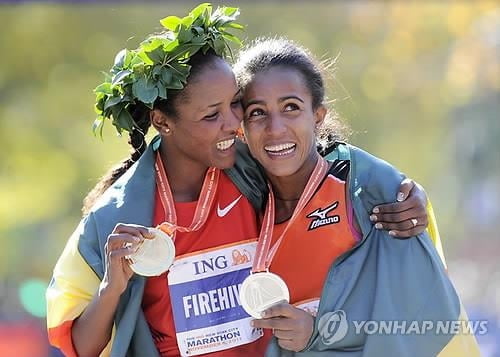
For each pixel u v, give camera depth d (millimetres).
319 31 50312
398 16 50906
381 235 11039
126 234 10305
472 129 60062
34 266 50438
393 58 52094
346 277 10883
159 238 10523
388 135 54438
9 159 45469
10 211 47188
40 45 43969
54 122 45281
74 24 43781
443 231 63594
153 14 43562
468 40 52125
